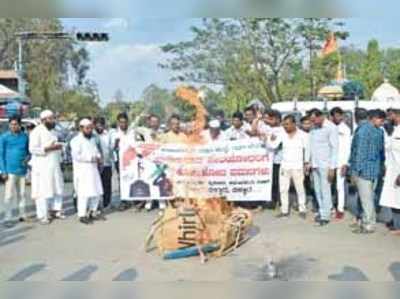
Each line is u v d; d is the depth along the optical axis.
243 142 12.02
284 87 33.38
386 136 10.62
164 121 13.58
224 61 33.06
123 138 12.40
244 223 9.27
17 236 9.86
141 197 12.28
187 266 7.85
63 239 9.57
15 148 11.08
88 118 11.73
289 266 7.80
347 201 13.16
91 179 11.17
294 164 11.43
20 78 36.00
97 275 7.43
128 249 8.83
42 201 11.07
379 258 8.17
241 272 7.52
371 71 41.44
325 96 22.27
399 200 9.59
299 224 10.71
